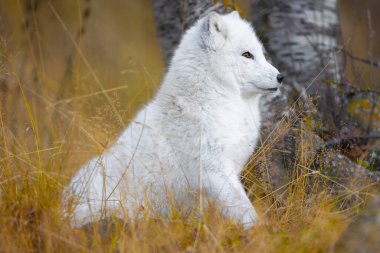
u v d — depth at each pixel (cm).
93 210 990
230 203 998
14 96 1292
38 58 1736
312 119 1198
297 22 1593
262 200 1070
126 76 1869
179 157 1074
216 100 1091
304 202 1023
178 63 1129
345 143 1244
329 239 804
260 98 1272
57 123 1338
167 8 1488
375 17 3438
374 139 1243
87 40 2431
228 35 1112
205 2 1388
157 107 1123
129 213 991
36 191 966
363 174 1116
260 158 1092
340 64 1511
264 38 1622
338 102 1358
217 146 1060
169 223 927
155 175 1070
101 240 877
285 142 1176
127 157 1084
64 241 847
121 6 3167
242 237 884
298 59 1576
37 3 1772
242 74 1116
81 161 1224
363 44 2958
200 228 895
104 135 1175
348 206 1038
